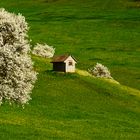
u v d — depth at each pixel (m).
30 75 82.62
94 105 143.50
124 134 112.19
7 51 76.38
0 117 109.81
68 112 129.62
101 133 110.38
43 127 107.19
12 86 80.50
